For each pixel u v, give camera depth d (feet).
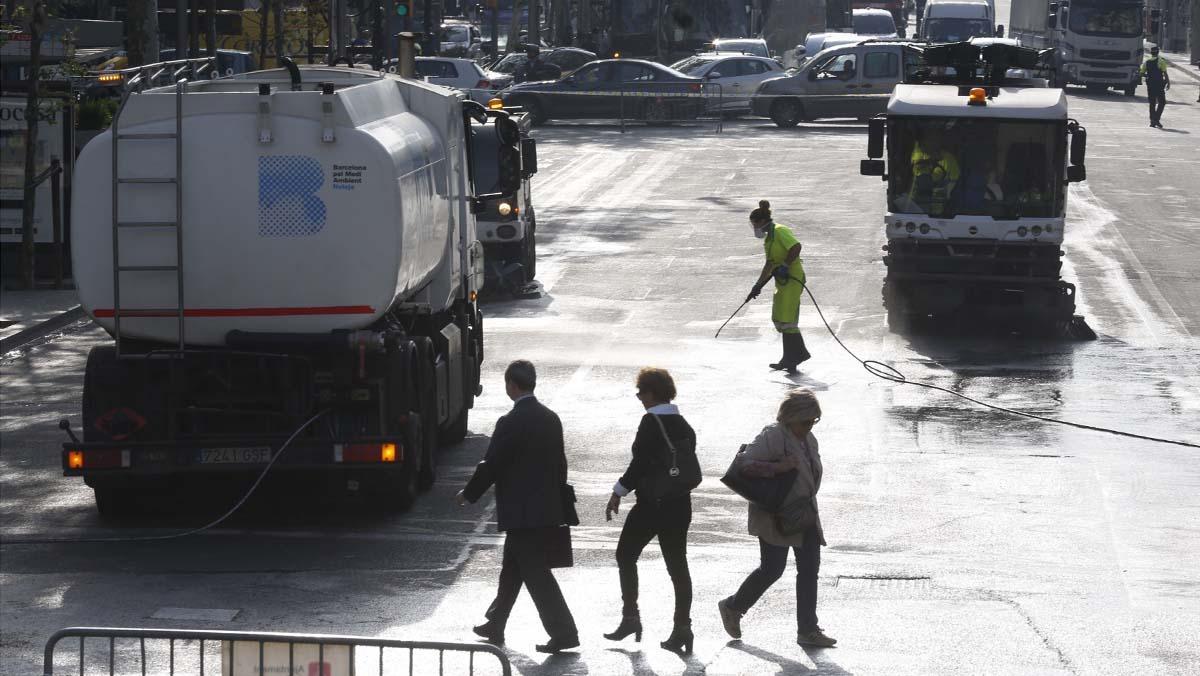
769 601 110.73
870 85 512.22
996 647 100.42
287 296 124.26
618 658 98.17
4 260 265.13
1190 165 423.23
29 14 287.28
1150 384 192.75
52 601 110.01
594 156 437.58
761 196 363.15
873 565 119.96
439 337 151.43
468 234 165.58
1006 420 172.96
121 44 372.99
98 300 124.26
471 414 178.91
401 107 144.77
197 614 106.93
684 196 363.15
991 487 144.56
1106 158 436.76
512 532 98.68
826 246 298.35
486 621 104.17
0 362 205.36
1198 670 96.12
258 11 456.86
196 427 128.06
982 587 114.32
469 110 167.02
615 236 310.65
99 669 95.71
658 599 111.34
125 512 135.23
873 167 225.97
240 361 125.39
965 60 239.71
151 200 122.72
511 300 249.96
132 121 123.13
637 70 519.60
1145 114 579.48
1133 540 127.75
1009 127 221.05
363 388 128.77
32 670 95.09
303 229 123.44
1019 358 208.74
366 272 124.16
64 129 260.01
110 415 126.93
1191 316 238.27
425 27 540.93
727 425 169.17
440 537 127.95
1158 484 146.41
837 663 96.99
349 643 66.64
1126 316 238.48
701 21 617.62
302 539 127.44
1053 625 105.19
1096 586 114.83
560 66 587.68
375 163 123.75
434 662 96.84
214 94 123.24
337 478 145.79
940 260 223.51
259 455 126.52
